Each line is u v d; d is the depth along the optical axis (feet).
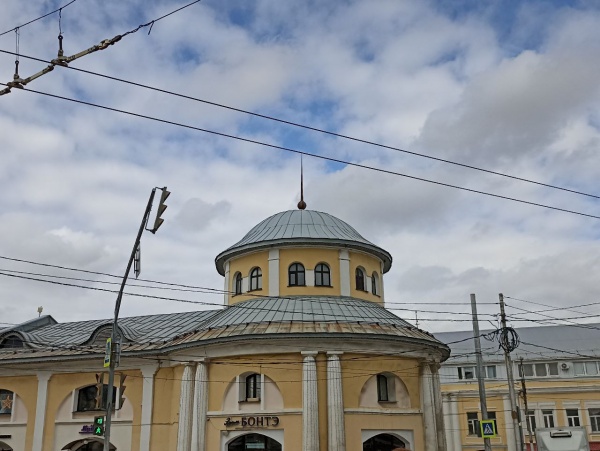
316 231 128.47
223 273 142.10
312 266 123.54
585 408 191.11
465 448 196.34
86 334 142.72
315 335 106.22
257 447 106.32
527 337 214.07
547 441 96.53
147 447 117.19
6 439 125.59
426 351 114.11
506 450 193.36
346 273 124.36
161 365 121.29
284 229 129.80
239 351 108.68
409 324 119.85
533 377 200.13
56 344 135.74
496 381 202.28
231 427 106.52
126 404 122.01
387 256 134.10
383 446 108.27
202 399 109.29
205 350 111.55
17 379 129.29
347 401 105.29
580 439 95.35
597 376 194.59
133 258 80.48
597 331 211.41
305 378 105.19
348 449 102.78
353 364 107.55
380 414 107.24
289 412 104.42
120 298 84.99
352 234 132.87
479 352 106.11
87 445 125.08
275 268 123.54
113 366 84.53
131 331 129.80
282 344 107.34
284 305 117.29
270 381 107.65
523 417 194.08
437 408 114.11
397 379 110.93
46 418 124.67
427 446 109.19
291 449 102.89
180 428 110.11
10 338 138.41
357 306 118.83
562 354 202.08
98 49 48.32
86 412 123.44
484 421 102.78
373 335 107.86
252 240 129.08
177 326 134.00
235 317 117.08
